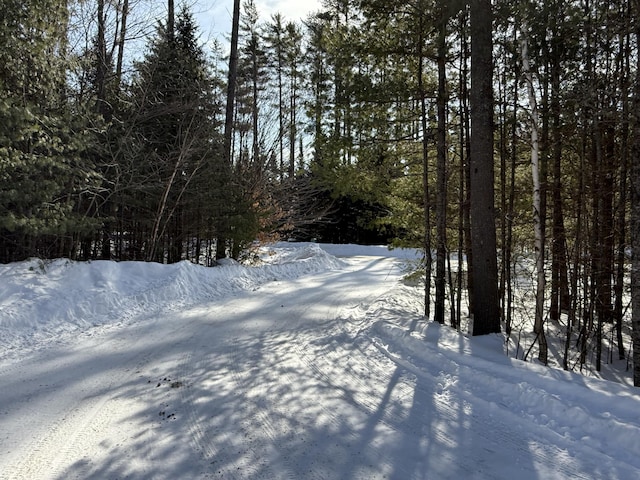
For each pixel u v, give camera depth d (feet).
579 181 27.78
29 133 28.91
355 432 13.56
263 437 13.16
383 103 30.32
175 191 49.06
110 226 47.83
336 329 27.66
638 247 19.57
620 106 23.65
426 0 27.32
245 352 22.00
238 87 74.59
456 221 38.40
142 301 32.04
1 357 20.58
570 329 26.96
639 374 19.31
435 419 14.52
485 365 18.81
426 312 33.71
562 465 11.66
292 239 119.75
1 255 36.45
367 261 81.56
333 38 31.83
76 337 24.17
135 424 13.87
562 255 29.84
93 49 41.14
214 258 61.98
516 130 31.86
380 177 34.68
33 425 13.76
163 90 49.06
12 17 27.78
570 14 25.64
